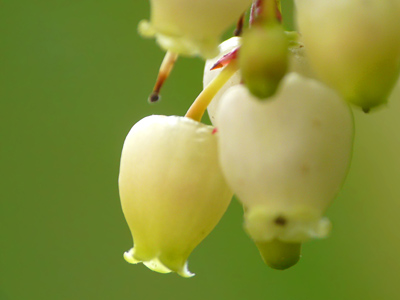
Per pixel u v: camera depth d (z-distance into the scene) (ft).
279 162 0.33
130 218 0.36
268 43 0.32
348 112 0.34
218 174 0.36
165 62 0.36
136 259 0.36
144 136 0.36
